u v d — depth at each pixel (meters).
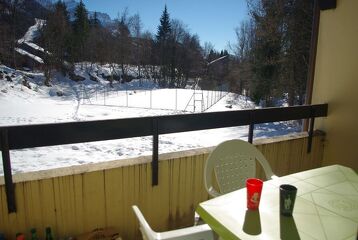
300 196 1.19
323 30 2.98
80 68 31.59
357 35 2.64
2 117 11.50
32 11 31.12
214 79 33.66
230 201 1.13
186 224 2.12
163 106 18.11
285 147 2.68
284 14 10.91
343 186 1.31
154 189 1.94
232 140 1.76
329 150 2.99
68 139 1.58
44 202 1.59
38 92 23.02
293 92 10.95
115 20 36.25
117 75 32.97
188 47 38.72
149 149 6.30
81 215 1.70
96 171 1.71
